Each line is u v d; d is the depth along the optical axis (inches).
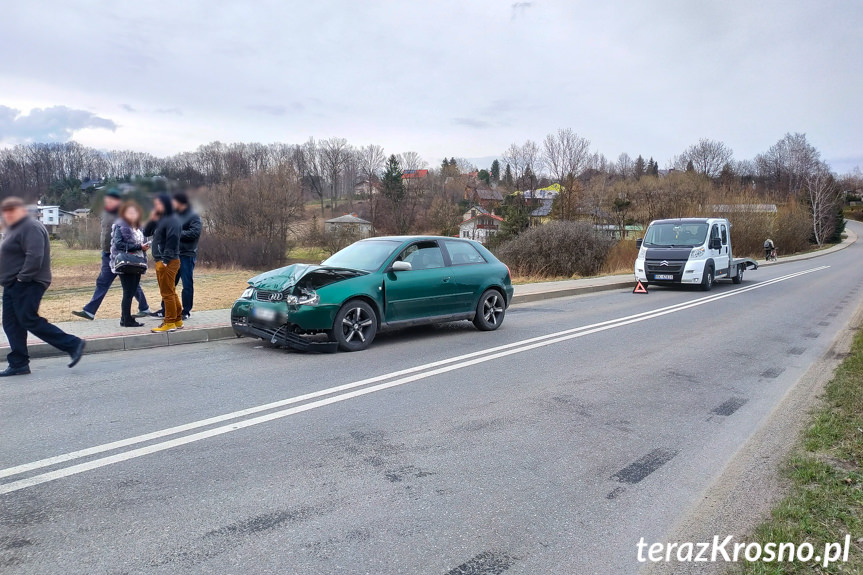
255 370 256.8
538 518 130.8
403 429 184.2
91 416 189.2
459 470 154.8
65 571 104.3
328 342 293.7
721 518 133.0
